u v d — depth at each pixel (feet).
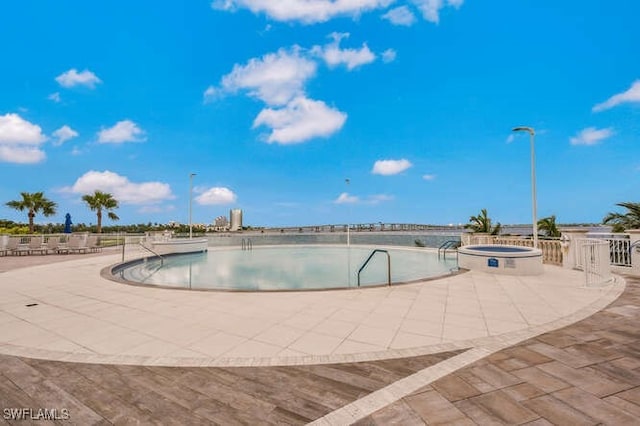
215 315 15.97
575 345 11.42
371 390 8.52
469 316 15.28
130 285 24.26
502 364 9.95
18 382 9.13
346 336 12.78
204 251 64.23
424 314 15.72
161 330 13.78
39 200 88.53
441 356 10.69
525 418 7.14
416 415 7.33
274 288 28.63
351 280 32.42
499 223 61.67
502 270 26.86
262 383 8.98
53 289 22.84
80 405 7.89
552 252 32.81
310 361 10.43
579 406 7.60
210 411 7.58
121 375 9.54
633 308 16.24
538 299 18.49
